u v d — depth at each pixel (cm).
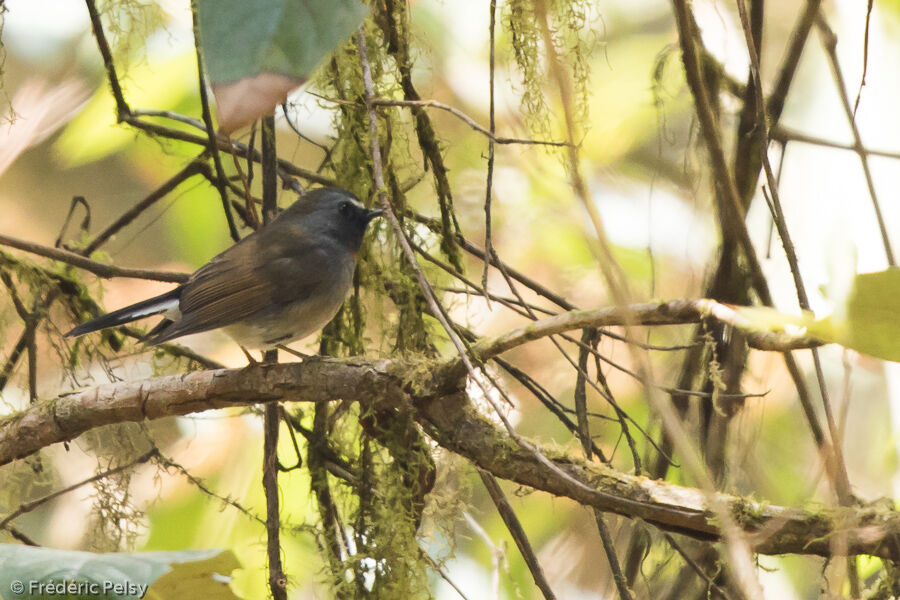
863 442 807
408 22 728
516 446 572
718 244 729
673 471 801
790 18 1105
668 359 799
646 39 1045
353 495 749
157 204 1223
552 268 1066
